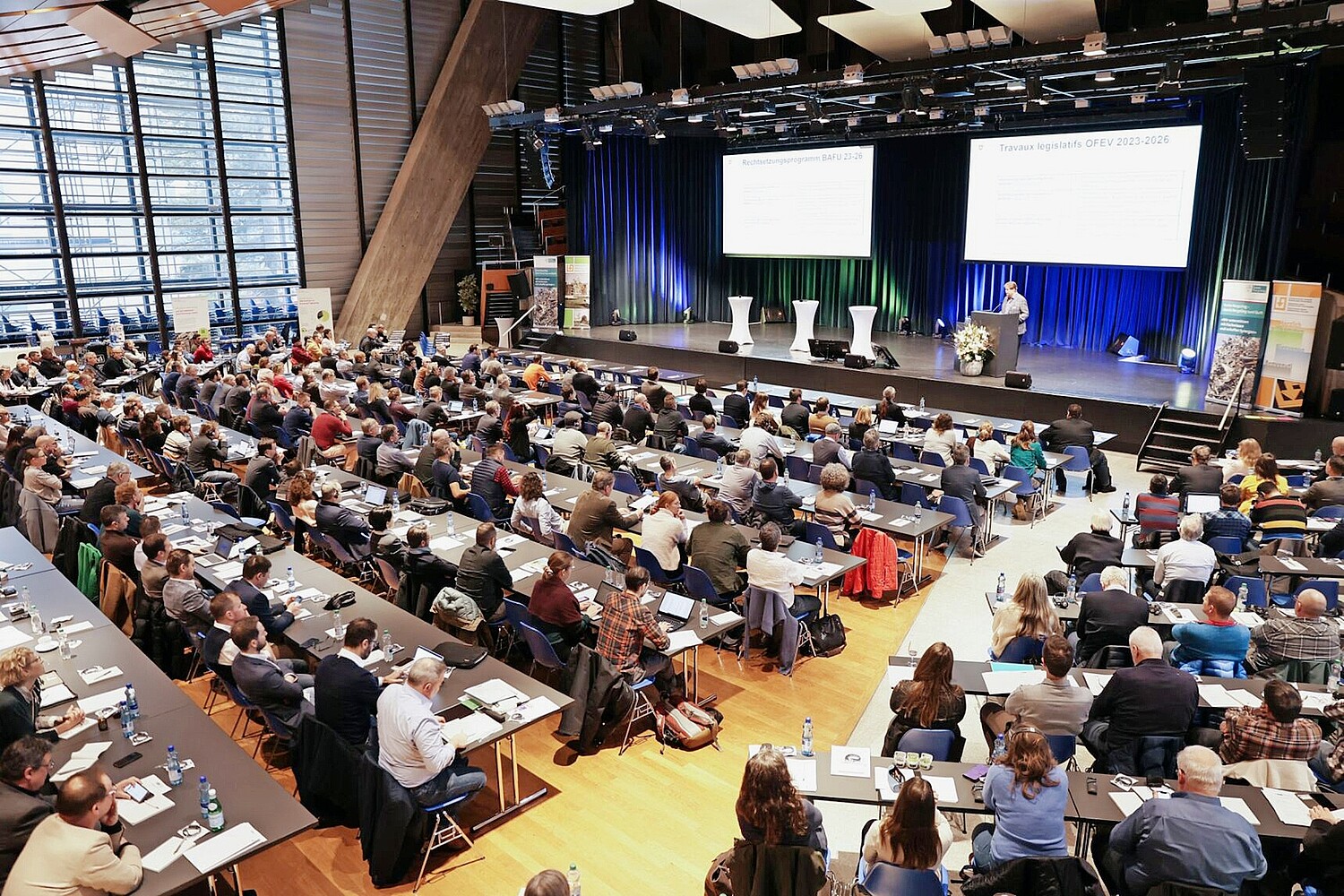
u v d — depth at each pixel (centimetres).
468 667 588
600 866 519
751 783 379
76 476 1056
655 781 602
